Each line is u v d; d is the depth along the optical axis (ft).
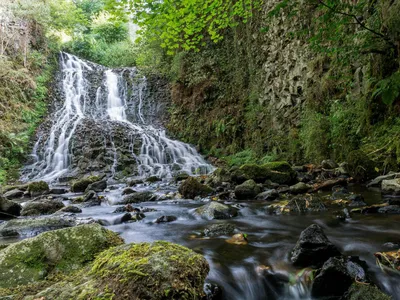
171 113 49.90
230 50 42.01
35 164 33.86
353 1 21.43
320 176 20.61
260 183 20.24
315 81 25.95
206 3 23.65
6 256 5.93
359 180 18.10
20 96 40.27
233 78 41.01
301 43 27.89
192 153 41.24
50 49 55.31
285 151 29.04
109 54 67.82
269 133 32.40
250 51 36.96
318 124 23.95
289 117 29.66
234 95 39.88
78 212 14.89
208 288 6.03
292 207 13.00
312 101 25.82
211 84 43.24
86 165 33.35
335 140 22.45
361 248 7.87
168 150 40.09
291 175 20.49
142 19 23.47
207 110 43.42
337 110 22.50
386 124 18.19
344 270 6.14
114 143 38.42
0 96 36.58
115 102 54.49
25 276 5.61
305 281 6.42
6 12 43.91
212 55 44.47
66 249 6.31
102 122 44.06
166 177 32.30
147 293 4.29
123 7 22.89
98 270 5.08
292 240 9.03
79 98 50.90
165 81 55.47
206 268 5.54
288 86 30.07
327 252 6.98
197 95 44.86
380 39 17.70
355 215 11.30
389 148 17.07
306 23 26.78
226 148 37.83
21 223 10.80
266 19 33.58
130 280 4.43
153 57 55.67
